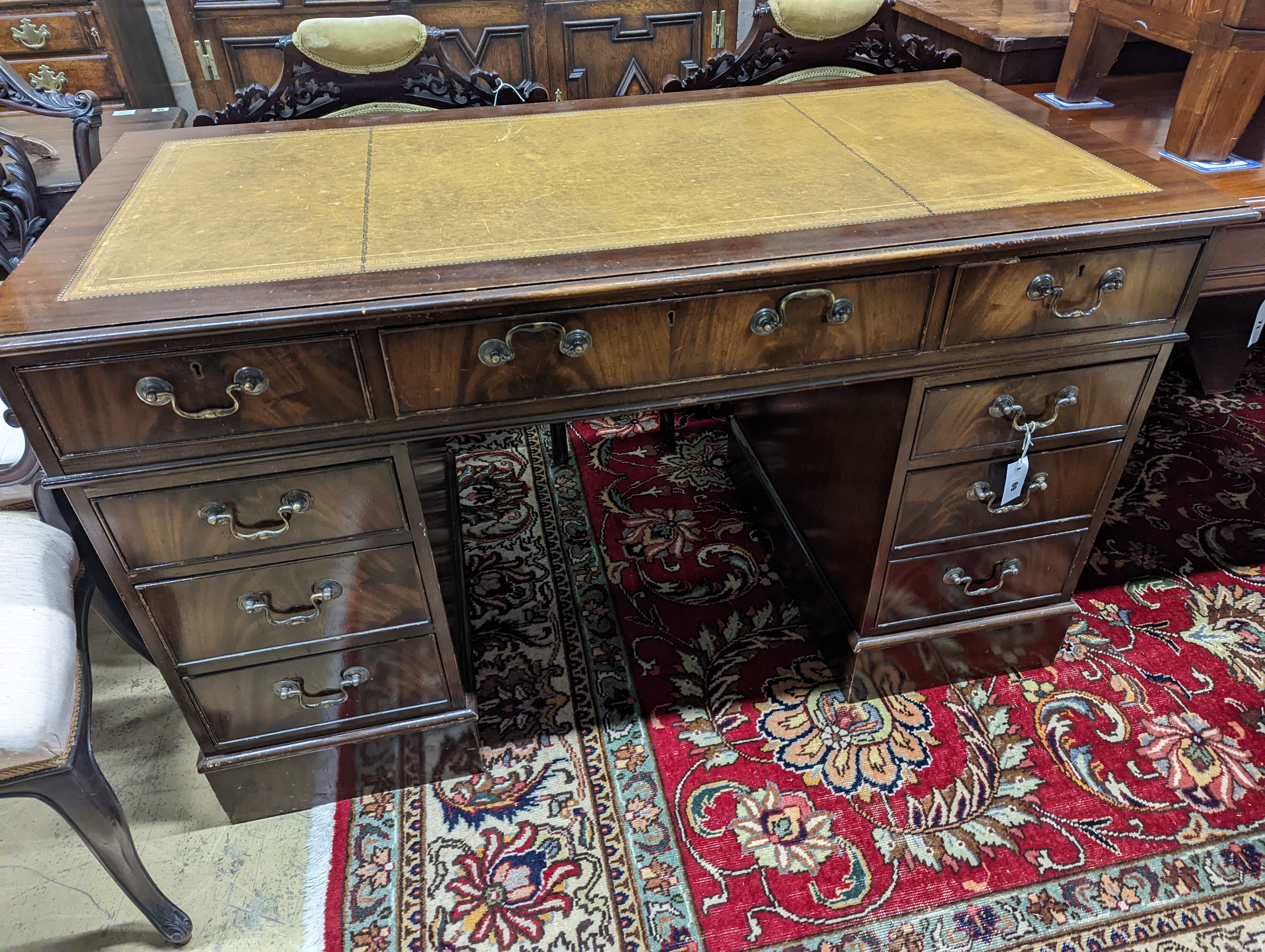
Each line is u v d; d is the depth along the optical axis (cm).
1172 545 182
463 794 139
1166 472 203
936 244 99
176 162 126
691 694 154
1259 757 141
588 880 127
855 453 133
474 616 170
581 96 274
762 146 128
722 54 162
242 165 125
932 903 123
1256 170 146
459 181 118
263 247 102
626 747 145
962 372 114
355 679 125
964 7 221
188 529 104
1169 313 114
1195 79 144
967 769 140
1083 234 102
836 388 136
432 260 98
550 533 189
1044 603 146
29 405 90
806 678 156
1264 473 202
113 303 91
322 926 123
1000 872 126
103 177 121
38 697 99
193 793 141
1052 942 118
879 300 104
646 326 100
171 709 154
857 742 145
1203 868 126
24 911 126
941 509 128
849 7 160
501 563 182
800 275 99
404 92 155
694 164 122
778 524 172
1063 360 116
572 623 168
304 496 105
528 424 106
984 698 152
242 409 95
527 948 119
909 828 132
